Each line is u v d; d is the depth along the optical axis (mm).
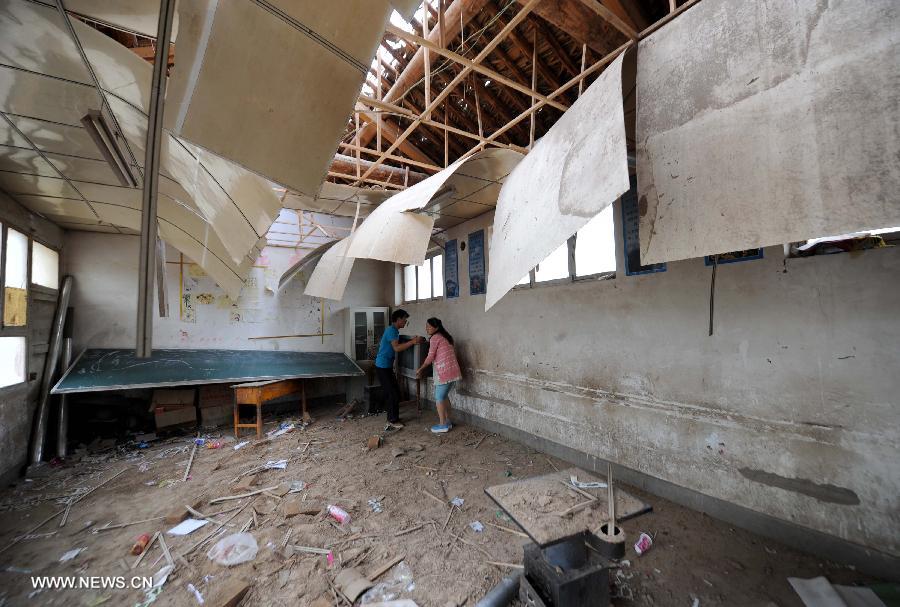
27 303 4418
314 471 3963
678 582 2162
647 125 1771
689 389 2939
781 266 2467
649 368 3215
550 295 4195
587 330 3768
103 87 2268
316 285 5883
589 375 3742
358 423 5859
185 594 2189
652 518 2783
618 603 2016
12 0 1676
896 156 1096
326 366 6707
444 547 2580
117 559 2537
